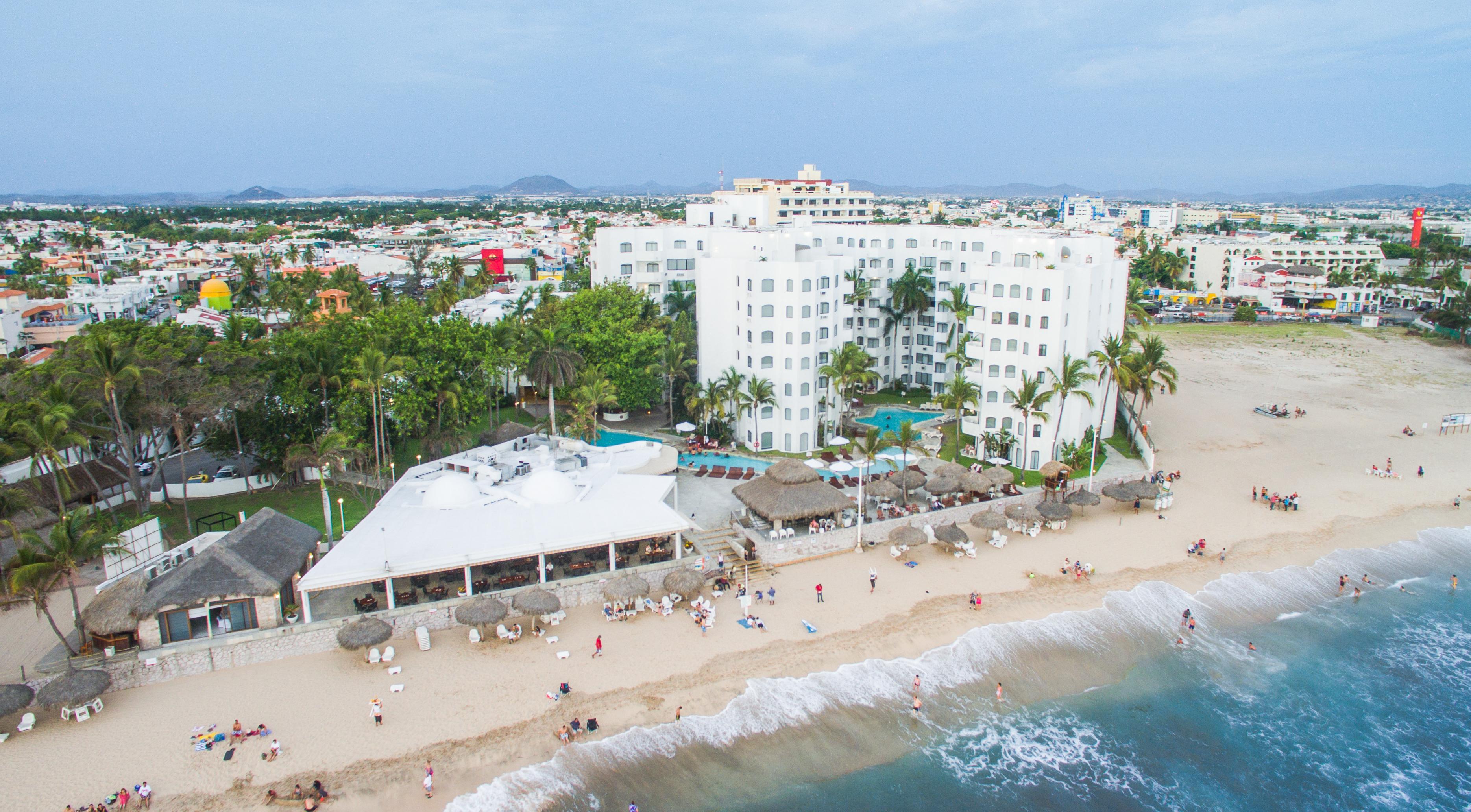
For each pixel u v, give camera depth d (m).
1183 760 43.25
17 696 40.47
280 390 69.06
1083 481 76.00
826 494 64.31
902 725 45.06
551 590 54.09
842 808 39.03
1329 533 69.06
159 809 36.94
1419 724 46.28
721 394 83.12
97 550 44.84
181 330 84.88
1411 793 41.22
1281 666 51.44
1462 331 164.88
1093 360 80.88
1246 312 192.00
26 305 128.50
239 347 72.56
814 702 46.19
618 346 87.12
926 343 109.25
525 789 39.12
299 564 52.44
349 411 66.81
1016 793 40.56
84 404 60.75
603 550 58.94
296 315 131.75
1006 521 69.25
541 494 59.75
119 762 39.56
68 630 48.94
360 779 39.16
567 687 45.78
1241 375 134.12
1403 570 63.28
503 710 44.44
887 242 109.12
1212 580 60.78
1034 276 76.88
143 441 78.12
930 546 65.12
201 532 60.75
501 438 75.81
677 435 88.44
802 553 62.25
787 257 97.50
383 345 71.06
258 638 47.78
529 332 76.38
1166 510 72.94
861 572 60.72
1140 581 60.19
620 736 42.81
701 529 64.62
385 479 71.25
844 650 50.88
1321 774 42.47
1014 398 75.25
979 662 50.44
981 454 81.56
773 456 81.88
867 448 65.69
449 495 58.81
